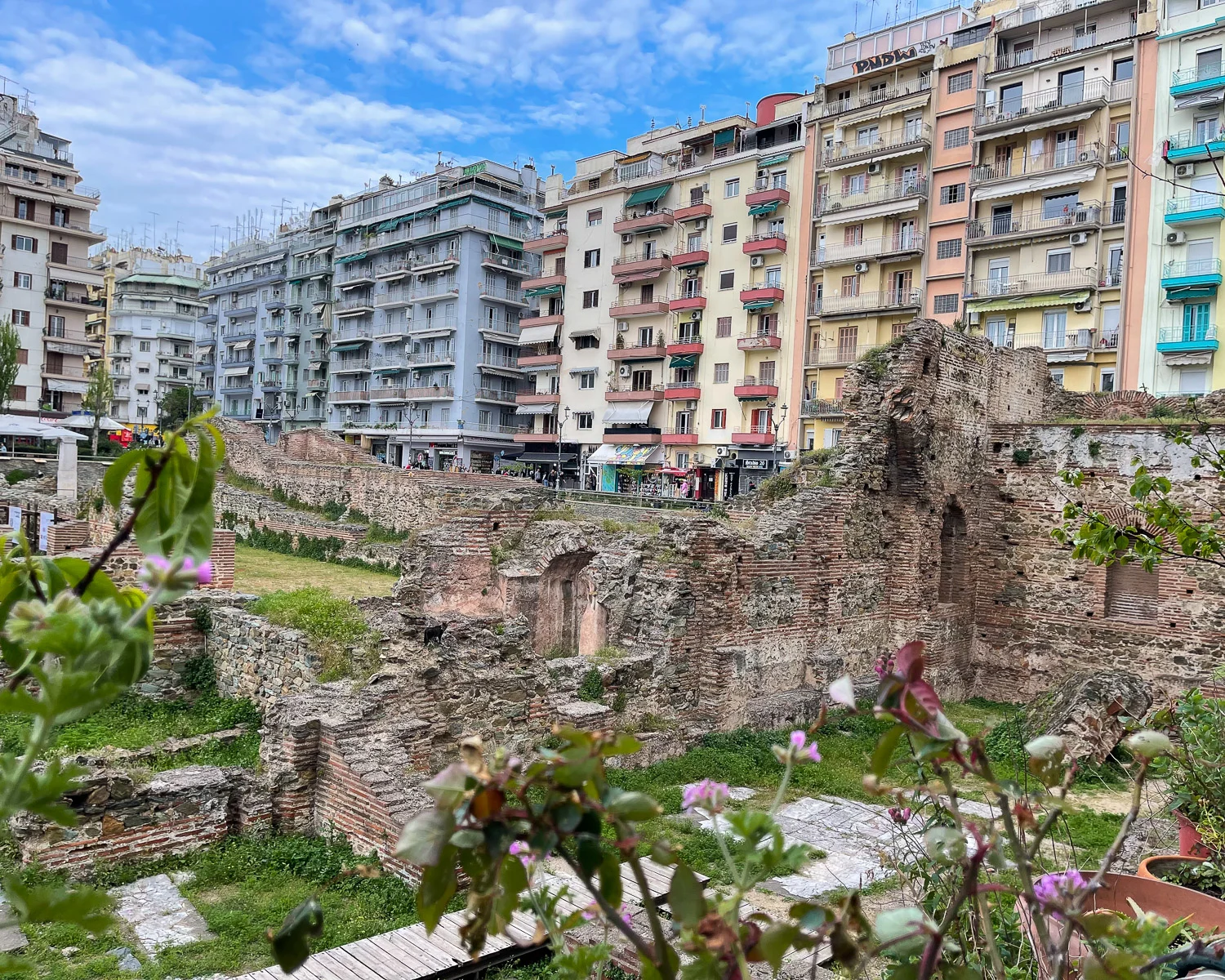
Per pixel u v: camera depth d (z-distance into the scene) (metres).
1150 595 20.22
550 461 64.62
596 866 2.13
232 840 10.05
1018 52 45.81
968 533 22.30
